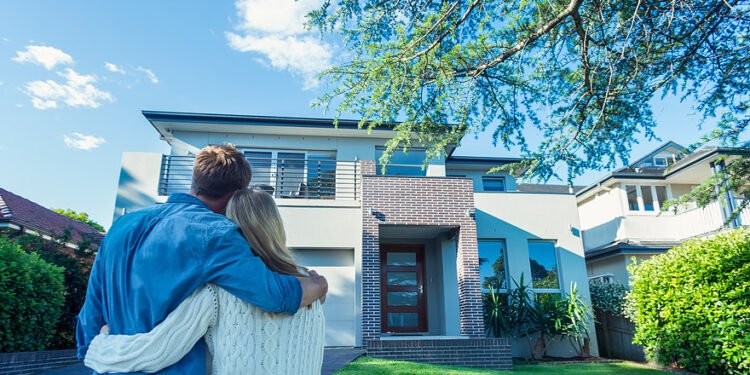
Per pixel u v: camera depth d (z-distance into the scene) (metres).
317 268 10.12
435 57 6.20
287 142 12.57
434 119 6.66
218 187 1.42
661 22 5.80
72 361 6.50
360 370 6.03
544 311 10.32
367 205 9.76
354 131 12.34
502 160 14.91
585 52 5.94
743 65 6.05
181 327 1.06
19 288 5.93
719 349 7.02
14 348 5.85
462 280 9.58
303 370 1.20
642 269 8.78
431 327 11.16
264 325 1.13
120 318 1.15
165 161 10.84
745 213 13.02
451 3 6.04
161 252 1.13
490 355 8.60
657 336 8.25
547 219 11.70
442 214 9.90
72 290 7.86
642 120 6.73
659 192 15.88
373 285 9.29
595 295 11.66
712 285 7.26
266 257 1.27
